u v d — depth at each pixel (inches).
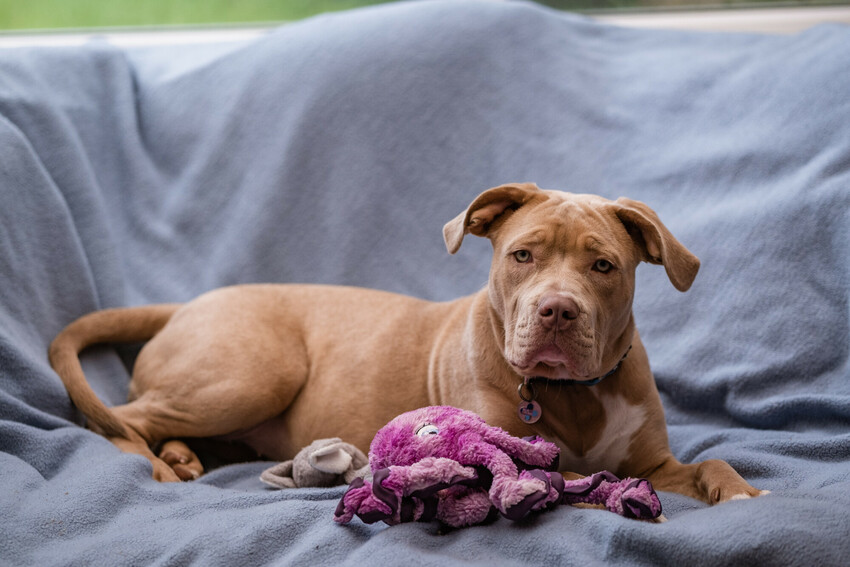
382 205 148.1
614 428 99.1
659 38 162.2
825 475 90.2
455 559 68.5
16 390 112.9
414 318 118.3
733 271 128.0
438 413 83.7
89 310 135.9
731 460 100.3
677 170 140.6
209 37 183.5
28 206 131.0
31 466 96.9
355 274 146.2
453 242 97.8
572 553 68.6
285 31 163.3
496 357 99.4
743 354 123.1
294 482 99.3
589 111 151.6
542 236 92.2
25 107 142.9
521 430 97.1
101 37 183.8
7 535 79.5
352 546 74.7
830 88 133.0
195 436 118.2
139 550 75.5
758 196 131.1
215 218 152.9
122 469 92.9
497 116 151.5
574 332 84.9
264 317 122.0
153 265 149.6
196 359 117.0
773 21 168.9
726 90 144.1
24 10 183.0
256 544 75.4
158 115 161.6
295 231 148.6
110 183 155.1
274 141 152.3
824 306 121.1
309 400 117.9
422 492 75.3
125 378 133.3
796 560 65.2
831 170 126.3
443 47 154.3
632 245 96.8
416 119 150.9
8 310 122.1
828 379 118.1
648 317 133.4
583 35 164.7
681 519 72.9
